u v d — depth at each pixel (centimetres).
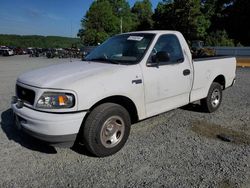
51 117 359
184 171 369
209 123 566
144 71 445
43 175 357
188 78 529
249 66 1952
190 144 458
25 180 345
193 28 4031
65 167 379
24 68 1903
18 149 431
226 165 386
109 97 410
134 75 429
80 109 368
